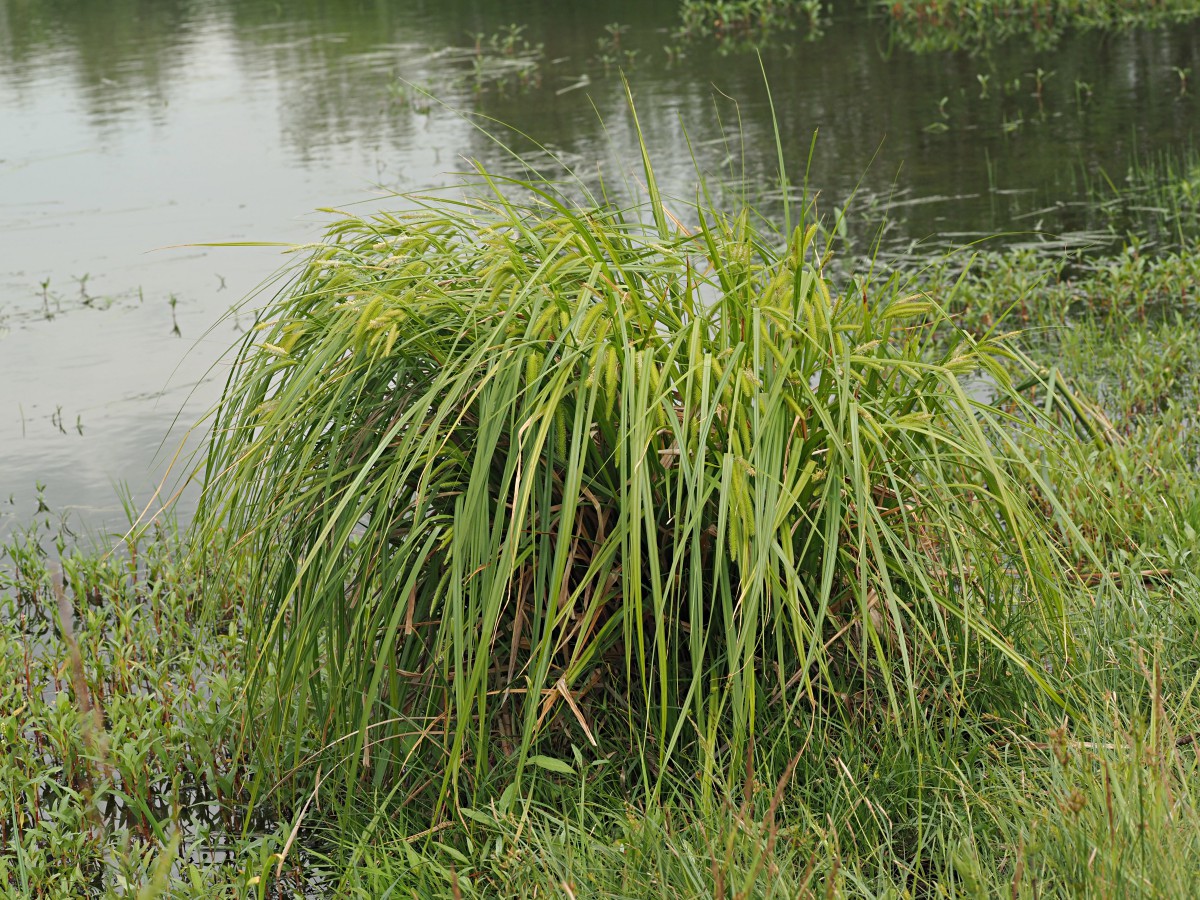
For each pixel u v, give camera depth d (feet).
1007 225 32.45
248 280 31.73
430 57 65.46
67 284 32.19
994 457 11.13
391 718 11.02
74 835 12.14
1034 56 56.34
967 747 11.00
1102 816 8.68
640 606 9.18
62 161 46.42
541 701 11.01
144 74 65.26
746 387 10.14
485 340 10.31
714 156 41.42
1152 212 32.71
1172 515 14.98
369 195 38.65
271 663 13.65
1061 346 23.38
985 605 11.50
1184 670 11.79
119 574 17.47
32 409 24.44
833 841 9.30
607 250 10.96
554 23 74.90
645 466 9.53
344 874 10.30
